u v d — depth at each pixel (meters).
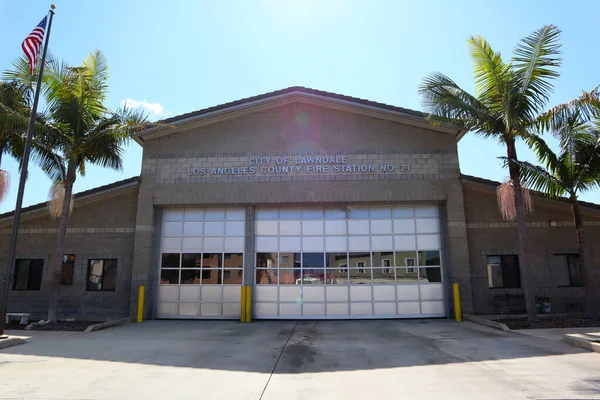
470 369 7.94
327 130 17.66
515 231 17.03
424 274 16.91
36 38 13.24
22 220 17.89
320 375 7.70
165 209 17.77
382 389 6.73
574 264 16.86
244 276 16.88
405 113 17.31
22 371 8.05
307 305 16.73
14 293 17.33
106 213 17.81
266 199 17.12
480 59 14.36
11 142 15.44
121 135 15.12
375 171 17.20
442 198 16.94
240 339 11.89
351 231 17.25
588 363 8.25
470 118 14.17
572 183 14.52
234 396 6.46
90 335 12.62
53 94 14.93
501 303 16.52
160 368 8.33
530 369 7.85
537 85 13.65
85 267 17.42
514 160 14.01
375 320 16.28
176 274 17.20
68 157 15.02
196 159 17.66
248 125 17.86
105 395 6.52
